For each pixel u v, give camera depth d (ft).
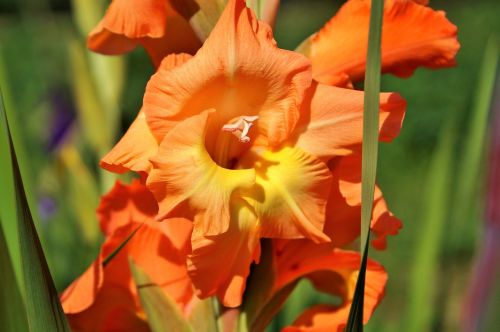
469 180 3.07
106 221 2.52
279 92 2.31
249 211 2.30
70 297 2.45
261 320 2.46
